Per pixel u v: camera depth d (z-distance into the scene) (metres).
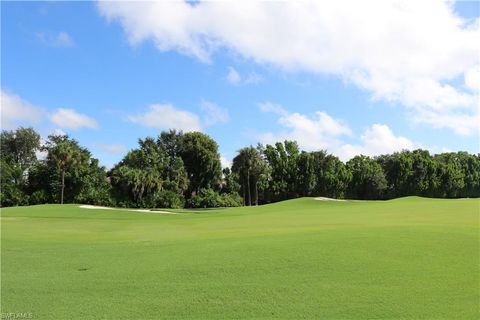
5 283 8.69
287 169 86.62
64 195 65.69
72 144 71.38
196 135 87.62
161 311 7.04
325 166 87.19
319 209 32.91
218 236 14.90
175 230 19.16
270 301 7.40
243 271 9.14
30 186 66.94
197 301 7.46
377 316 6.72
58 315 6.93
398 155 95.31
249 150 81.62
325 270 9.09
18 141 82.94
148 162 81.19
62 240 14.83
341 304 7.23
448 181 94.00
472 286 8.04
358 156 92.38
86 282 8.68
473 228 13.97
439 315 6.72
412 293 7.71
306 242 11.76
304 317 6.72
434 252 10.48
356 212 26.23
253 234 14.91
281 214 28.05
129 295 7.82
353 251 10.59
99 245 13.19
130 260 10.65
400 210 25.53
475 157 110.44
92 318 6.79
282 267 9.35
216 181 86.75
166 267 9.67
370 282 8.31
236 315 6.84
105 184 69.38
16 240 14.66
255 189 84.50
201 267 9.54
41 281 8.81
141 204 68.50
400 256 10.12
